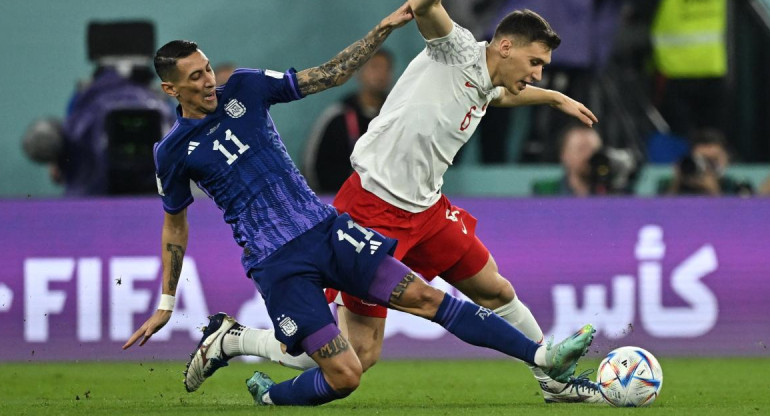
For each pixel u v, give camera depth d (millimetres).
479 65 20703
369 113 39000
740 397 23609
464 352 34188
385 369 31094
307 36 43094
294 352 19594
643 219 34750
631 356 20344
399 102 21203
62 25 41906
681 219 34844
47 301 33781
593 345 34344
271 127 19844
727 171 41375
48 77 42031
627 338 34500
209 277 33812
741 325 34719
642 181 41250
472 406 21219
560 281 34438
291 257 19125
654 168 41312
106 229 33938
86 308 33750
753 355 34656
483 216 34406
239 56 42906
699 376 29109
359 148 21734
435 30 20234
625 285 34594
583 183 40000
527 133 41500
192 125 19516
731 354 34656
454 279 22031
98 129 38469
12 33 41781
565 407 20531
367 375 29484
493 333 19078
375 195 21406
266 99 19734
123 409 20641
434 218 21609
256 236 19312
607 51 41719
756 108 43156
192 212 33969
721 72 42500
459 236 21719
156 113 38531
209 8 42562
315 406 20453
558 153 41188
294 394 20438
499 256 34344
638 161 41594
